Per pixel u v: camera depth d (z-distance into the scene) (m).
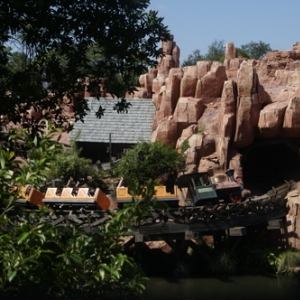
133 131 37.16
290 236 27.09
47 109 14.34
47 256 8.38
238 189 27.56
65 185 29.92
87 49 13.82
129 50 13.69
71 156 31.84
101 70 14.02
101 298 8.81
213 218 25.53
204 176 27.36
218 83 34.22
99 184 31.66
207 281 24.06
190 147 31.91
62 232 9.04
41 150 8.73
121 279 8.84
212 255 26.33
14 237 8.34
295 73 34.69
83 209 25.06
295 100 30.95
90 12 13.29
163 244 27.92
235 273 25.58
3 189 8.77
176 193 26.14
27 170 8.61
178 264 25.08
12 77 12.89
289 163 35.53
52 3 12.65
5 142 11.60
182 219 24.97
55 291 8.79
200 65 34.81
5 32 12.97
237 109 31.91
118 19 13.42
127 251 25.91
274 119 31.20
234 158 31.62
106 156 37.47
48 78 13.41
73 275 8.74
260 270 25.77
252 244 27.02
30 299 8.72
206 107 34.00
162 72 41.88
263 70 35.97
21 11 12.30
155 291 22.19
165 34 13.79
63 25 13.30
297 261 25.72
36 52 13.39
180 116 33.50
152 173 30.59
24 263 8.14
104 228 9.05
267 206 26.84
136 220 8.78
